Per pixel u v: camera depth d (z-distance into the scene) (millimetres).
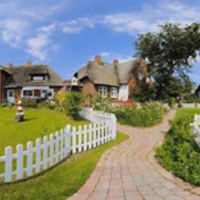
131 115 16156
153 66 40000
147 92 38469
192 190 4750
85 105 19672
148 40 39719
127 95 38469
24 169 5836
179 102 39750
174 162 6348
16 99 36438
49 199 4449
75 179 5434
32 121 15344
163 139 10641
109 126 10477
